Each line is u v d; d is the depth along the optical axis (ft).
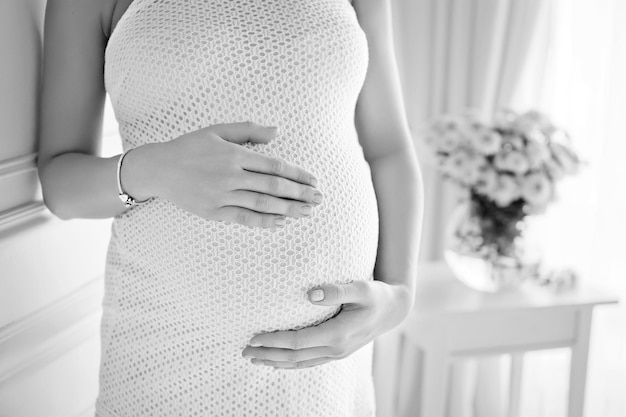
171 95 3.47
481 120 6.75
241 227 3.34
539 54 8.04
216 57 3.43
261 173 3.19
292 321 3.51
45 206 3.98
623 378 8.27
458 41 7.80
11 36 3.70
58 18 3.72
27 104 3.87
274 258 3.39
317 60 3.57
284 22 3.53
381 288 3.67
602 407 8.41
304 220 3.44
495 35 7.77
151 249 3.50
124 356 3.66
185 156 3.22
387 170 4.31
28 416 3.84
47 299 4.00
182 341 3.50
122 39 3.56
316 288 3.46
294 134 3.52
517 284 6.68
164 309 3.52
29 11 3.86
